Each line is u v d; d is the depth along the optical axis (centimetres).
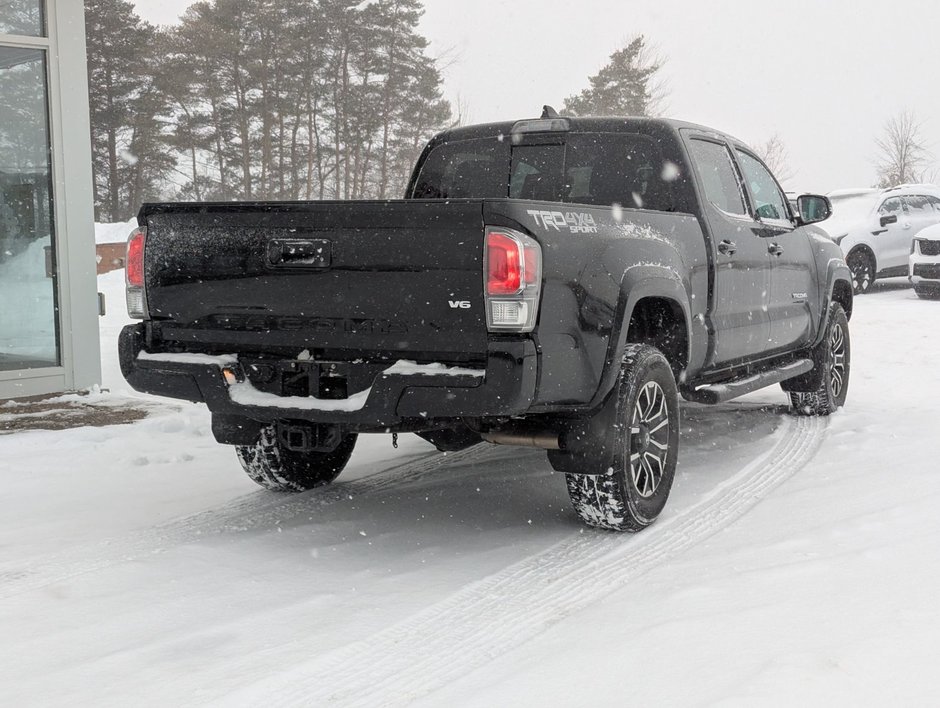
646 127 568
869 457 583
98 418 763
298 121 4659
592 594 380
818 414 753
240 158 4712
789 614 328
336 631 347
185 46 4556
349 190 4669
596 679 292
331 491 559
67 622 360
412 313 407
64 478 592
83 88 881
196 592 391
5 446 667
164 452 658
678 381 517
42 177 863
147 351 480
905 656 285
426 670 313
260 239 439
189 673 313
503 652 325
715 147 612
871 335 1234
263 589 394
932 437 624
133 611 370
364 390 425
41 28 862
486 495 548
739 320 592
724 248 565
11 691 303
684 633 320
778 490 525
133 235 478
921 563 368
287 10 4594
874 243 1822
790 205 712
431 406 400
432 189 635
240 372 456
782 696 265
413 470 613
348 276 419
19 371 841
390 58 4647
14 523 496
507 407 390
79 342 883
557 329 404
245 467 545
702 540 444
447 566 420
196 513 512
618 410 444
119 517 506
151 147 4609
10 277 841
